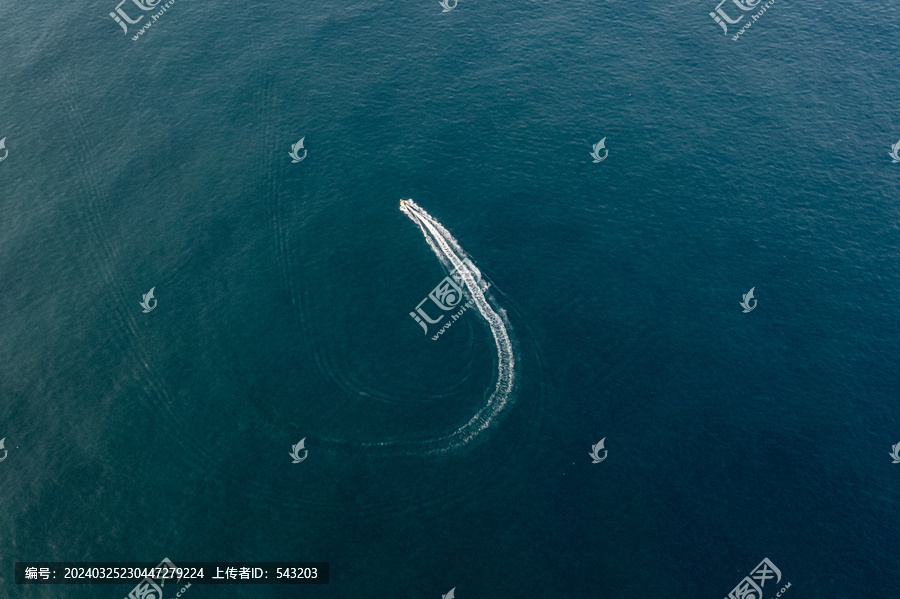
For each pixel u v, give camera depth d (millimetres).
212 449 67125
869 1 124375
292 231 88250
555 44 116062
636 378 71875
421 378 72750
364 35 118750
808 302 78625
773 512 61375
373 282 82312
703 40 116250
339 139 100500
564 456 65625
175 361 74562
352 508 62406
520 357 74188
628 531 60281
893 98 104000
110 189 93250
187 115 104125
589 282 81312
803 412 68688
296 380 72812
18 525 62188
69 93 107750
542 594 56719
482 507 62219
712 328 76250
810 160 95375
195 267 83938
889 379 71250
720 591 56688
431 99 106562
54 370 74125
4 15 124000
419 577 57906
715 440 66562
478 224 88625
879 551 58906
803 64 110938
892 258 83062
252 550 59938
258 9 124750
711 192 91562
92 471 65750
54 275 83438
